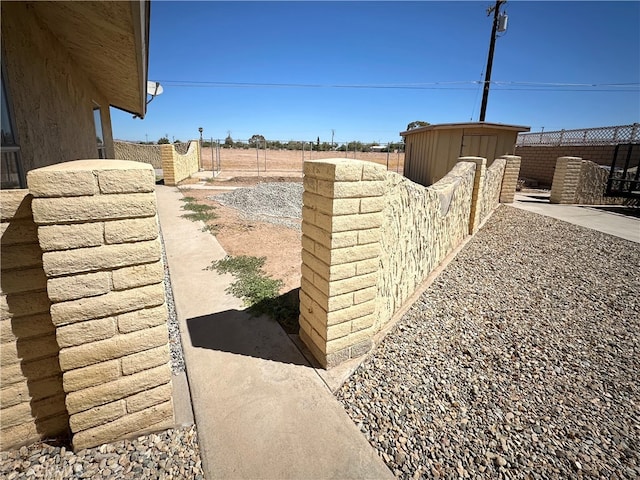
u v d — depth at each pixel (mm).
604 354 3256
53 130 3748
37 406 1870
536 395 2672
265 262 5273
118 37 3240
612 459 2119
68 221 1539
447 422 2346
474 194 7066
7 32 2578
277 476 1831
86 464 1830
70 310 1648
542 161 16281
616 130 13312
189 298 3949
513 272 5285
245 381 2559
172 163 14617
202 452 1950
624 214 9430
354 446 2049
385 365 2916
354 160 2578
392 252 3465
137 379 1920
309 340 2980
